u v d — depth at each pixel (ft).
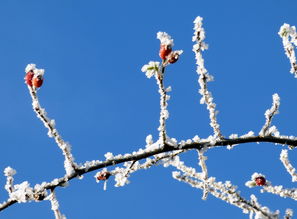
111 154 13.16
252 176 14.94
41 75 11.69
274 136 13.84
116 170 14.06
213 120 13.50
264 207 14.06
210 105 13.35
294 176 15.01
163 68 11.50
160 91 12.01
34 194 12.35
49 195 12.55
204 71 13.05
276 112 13.46
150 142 13.78
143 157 13.26
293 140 13.82
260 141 13.82
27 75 11.78
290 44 14.12
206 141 13.58
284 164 15.14
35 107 11.96
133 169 13.98
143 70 11.64
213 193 14.64
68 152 12.54
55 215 12.57
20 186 12.36
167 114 12.44
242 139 13.69
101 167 12.98
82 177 12.91
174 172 15.15
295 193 14.73
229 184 14.43
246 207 14.35
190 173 14.80
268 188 14.84
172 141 13.32
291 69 14.24
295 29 14.05
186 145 13.46
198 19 12.85
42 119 12.15
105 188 13.93
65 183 12.71
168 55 11.30
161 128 12.86
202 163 14.06
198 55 13.05
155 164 14.07
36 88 11.84
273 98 13.44
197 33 12.87
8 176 12.60
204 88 13.28
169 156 13.97
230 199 14.39
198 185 14.98
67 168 12.70
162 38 11.30
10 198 12.28
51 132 12.35
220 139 13.62
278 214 13.99
